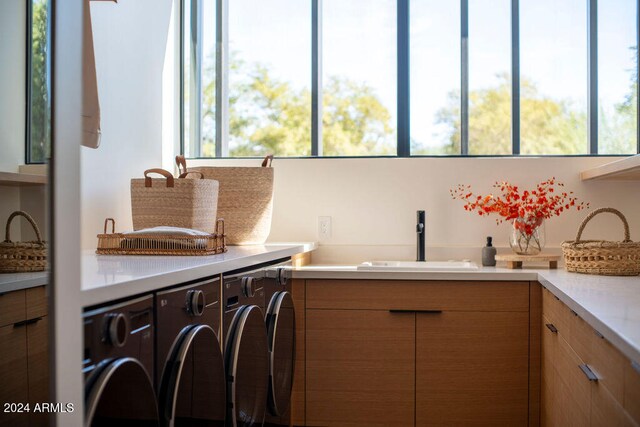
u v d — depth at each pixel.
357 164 3.65
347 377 3.08
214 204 2.81
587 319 1.75
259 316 2.37
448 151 3.69
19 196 1.86
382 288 3.06
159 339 1.51
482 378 3.00
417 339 3.04
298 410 3.11
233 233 3.13
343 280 3.09
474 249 3.53
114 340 1.26
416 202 3.61
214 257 2.19
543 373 2.88
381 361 3.06
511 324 2.99
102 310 1.24
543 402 2.88
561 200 3.50
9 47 1.85
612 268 2.76
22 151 1.83
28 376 1.63
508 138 3.65
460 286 3.02
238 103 3.86
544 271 3.00
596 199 3.49
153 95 3.47
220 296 2.00
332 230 3.66
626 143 3.59
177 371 1.55
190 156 3.91
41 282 1.69
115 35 2.99
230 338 2.09
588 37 3.60
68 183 1.13
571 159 3.51
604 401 1.65
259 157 3.79
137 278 1.37
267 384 2.52
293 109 3.81
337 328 3.09
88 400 1.17
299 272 3.10
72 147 1.15
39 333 1.67
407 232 3.61
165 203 2.63
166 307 1.56
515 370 2.99
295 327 3.10
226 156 3.87
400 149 3.72
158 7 3.55
